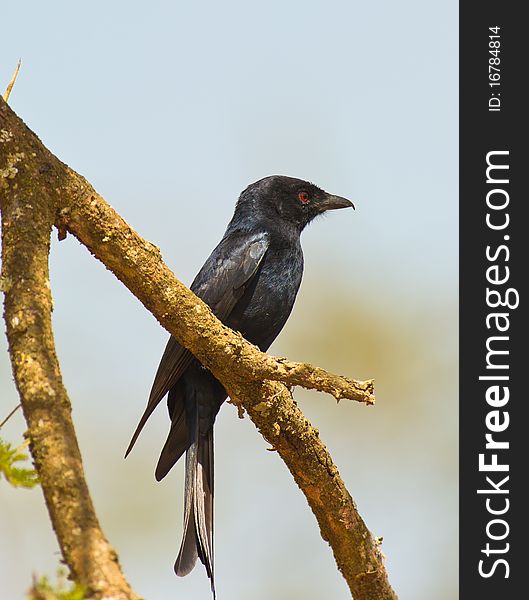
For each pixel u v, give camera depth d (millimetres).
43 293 7426
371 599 10016
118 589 5422
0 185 8273
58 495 5906
